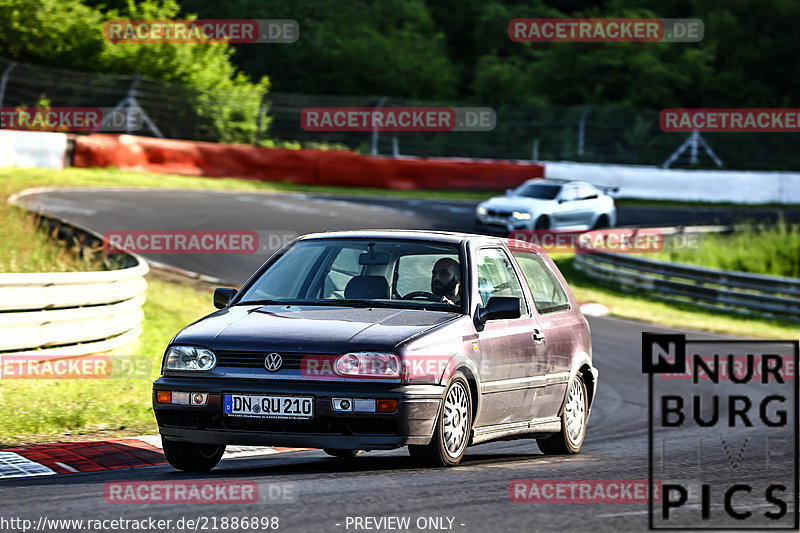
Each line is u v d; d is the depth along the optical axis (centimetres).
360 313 2433
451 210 10881
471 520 1762
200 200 9856
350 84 18512
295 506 1858
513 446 3325
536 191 10112
